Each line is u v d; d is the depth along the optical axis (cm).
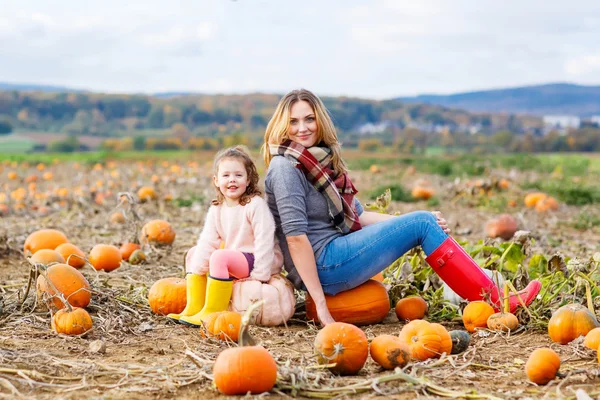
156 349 389
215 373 312
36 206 1162
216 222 457
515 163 2483
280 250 469
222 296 439
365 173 2227
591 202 1441
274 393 313
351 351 341
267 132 467
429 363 359
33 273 468
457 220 1106
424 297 507
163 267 647
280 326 455
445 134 6712
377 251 443
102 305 487
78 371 341
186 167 2422
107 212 1131
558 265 492
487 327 436
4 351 365
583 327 398
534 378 329
